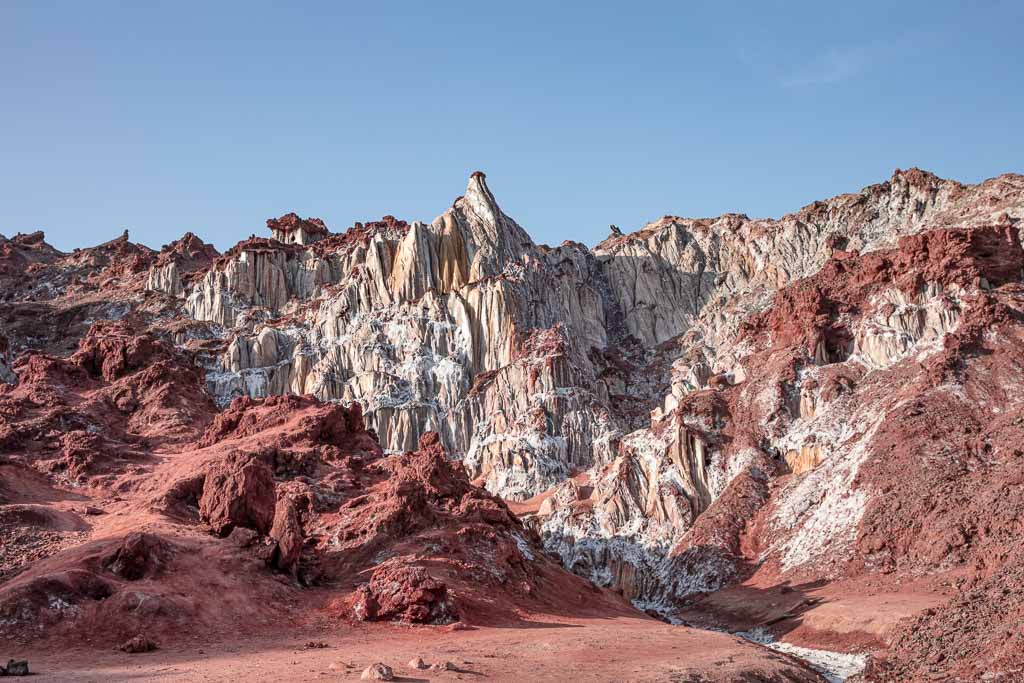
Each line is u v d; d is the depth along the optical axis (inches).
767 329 5531.5
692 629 2974.9
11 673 1780.3
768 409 4776.1
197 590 2454.5
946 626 2249.0
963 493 3309.5
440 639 2316.7
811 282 5280.5
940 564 3100.4
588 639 2406.5
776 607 3361.2
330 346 6879.9
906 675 2098.9
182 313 7367.1
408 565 2647.6
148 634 2215.8
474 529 3115.2
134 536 2507.4
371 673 1733.5
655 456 4793.3
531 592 3009.4
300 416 4010.8
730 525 4200.3
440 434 6441.9
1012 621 2048.5
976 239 4756.4
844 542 3538.4
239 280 7436.0
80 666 1924.2
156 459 3720.5
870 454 3865.7
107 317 7244.1
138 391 4350.4
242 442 3794.3
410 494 3125.0
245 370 6653.5
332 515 3233.3
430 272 7239.2
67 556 2564.0
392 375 6633.9
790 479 4315.9
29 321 7204.7
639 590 4286.4
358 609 2503.7
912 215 7534.5
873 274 5054.1
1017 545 2723.9
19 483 3213.6
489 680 1808.6
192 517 3016.7
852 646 2682.1
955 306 4495.6
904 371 4389.8
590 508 4830.2
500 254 7445.9
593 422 6348.4
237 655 2052.2
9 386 4224.9
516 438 6181.1
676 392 5861.2
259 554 2704.2
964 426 3747.5
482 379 6668.3
